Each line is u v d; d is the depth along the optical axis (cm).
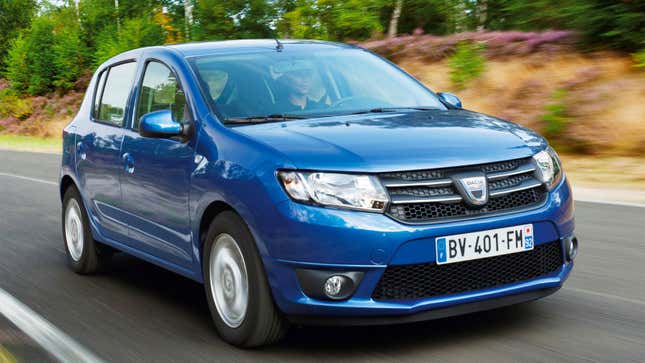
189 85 484
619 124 1306
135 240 539
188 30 3300
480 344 404
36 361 416
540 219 400
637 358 379
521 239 395
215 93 472
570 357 382
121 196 543
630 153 1264
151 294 557
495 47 1930
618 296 495
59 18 4444
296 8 2784
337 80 511
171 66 516
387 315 379
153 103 523
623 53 1656
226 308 427
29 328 484
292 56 525
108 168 560
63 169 655
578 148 1326
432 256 375
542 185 409
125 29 3550
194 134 457
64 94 3775
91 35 3834
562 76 1642
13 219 939
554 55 1756
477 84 1794
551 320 442
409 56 2134
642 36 1599
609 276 548
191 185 444
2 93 3891
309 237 373
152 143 498
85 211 622
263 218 387
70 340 455
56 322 497
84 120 637
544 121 1404
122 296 555
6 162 1903
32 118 3606
